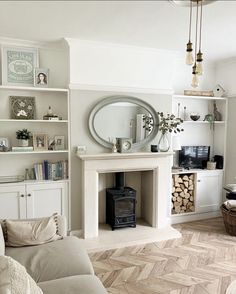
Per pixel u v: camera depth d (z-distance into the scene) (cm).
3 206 327
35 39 335
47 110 362
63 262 210
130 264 297
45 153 365
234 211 371
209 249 335
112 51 361
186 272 281
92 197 355
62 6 241
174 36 321
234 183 437
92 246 330
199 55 215
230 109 443
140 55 376
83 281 184
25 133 338
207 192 444
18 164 355
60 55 365
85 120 357
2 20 275
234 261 305
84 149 356
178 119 395
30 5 239
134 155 364
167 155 386
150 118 388
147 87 383
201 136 468
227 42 341
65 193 354
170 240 361
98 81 357
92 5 238
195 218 440
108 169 361
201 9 232
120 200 379
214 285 257
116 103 370
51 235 249
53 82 364
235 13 252
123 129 375
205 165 456
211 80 466
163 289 251
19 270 150
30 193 336
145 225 400
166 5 237
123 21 275
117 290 249
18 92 349
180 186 429
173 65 400
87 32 309
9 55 339
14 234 238
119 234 366
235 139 435
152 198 393
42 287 176
